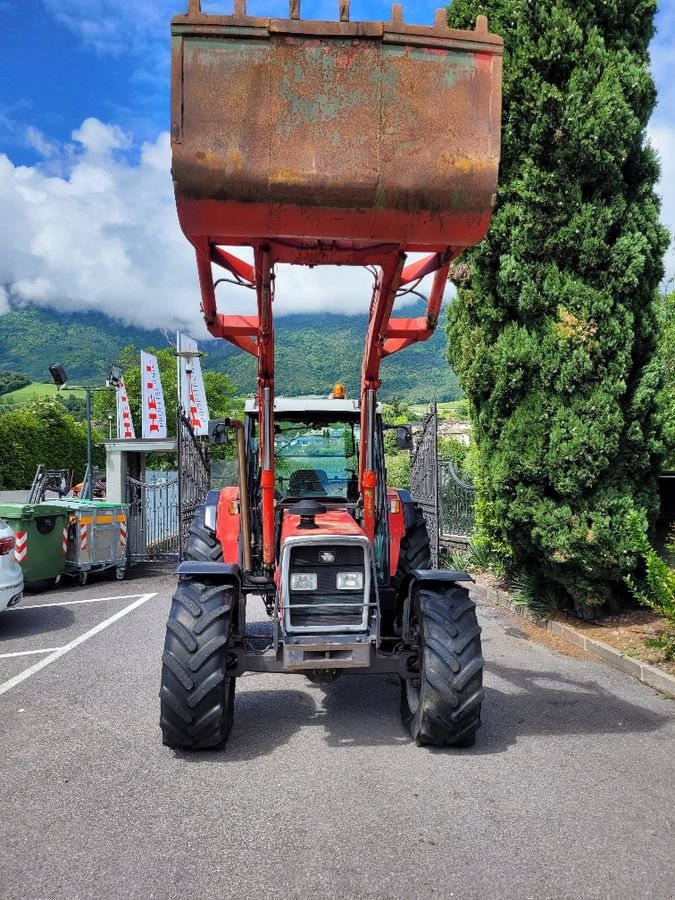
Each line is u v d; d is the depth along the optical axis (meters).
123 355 55.78
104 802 3.64
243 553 5.29
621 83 6.62
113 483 13.65
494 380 7.45
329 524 4.86
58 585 11.27
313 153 3.38
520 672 6.01
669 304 9.12
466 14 7.16
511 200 7.10
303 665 4.32
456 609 4.39
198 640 4.21
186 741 4.21
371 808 3.54
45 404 35.28
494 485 7.35
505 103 6.92
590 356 6.79
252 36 3.36
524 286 6.98
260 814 3.49
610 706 5.12
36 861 3.07
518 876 2.93
